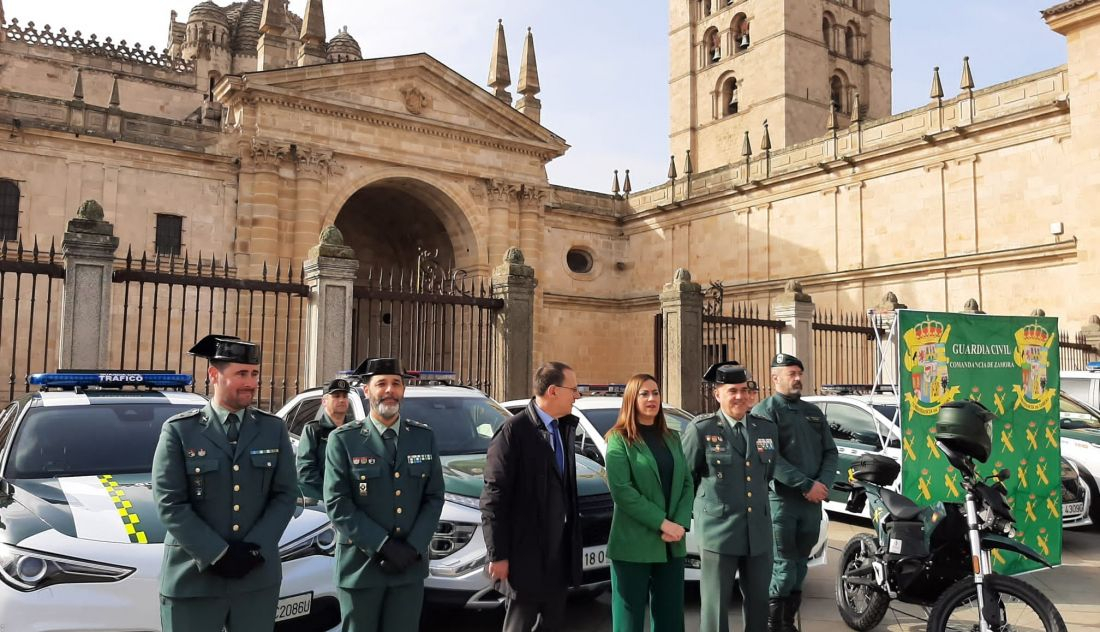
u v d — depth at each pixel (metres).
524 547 5.20
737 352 26.95
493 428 9.19
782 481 6.65
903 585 6.80
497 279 14.77
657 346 16.25
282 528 4.76
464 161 31.39
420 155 30.31
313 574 5.93
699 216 36.25
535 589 5.14
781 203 32.47
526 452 5.31
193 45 42.78
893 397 12.43
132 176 26.30
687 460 6.14
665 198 38.12
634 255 39.97
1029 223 24.53
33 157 25.06
